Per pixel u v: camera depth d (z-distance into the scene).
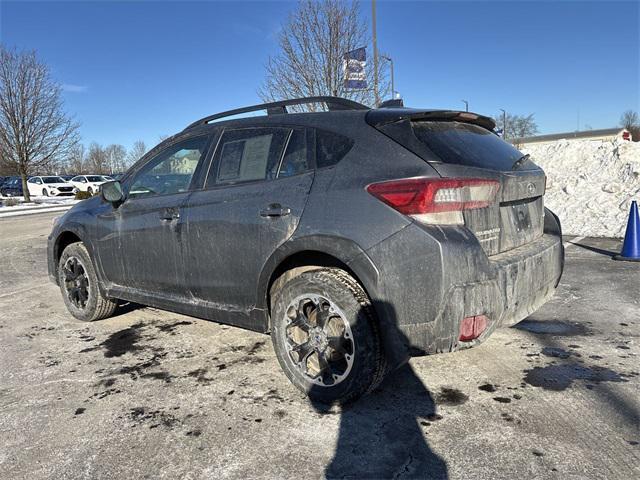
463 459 2.46
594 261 6.85
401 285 2.67
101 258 4.55
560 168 12.21
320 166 3.12
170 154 4.11
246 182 3.47
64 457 2.58
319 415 2.93
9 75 24.16
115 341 4.31
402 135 2.92
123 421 2.92
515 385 3.24
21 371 3.70
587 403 2.97
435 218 2.66
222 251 3.49
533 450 2.51
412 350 2.71
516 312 2.98
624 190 10.23
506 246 3.12
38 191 36.31
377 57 12.79
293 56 12.72
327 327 2.98
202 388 3.33
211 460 2.52
